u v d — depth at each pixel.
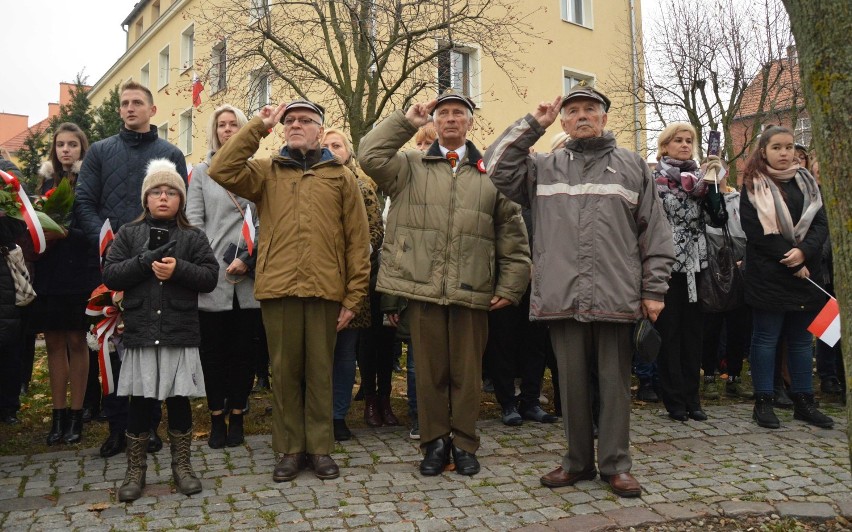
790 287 4.71
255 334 4.80
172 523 3.06
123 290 3.48
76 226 4.43
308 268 3.72
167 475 3.73
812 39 2.56
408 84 12.02
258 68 11.41
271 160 3.89
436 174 3.92
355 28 10.16
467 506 3.28
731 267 4.95
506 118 15.98
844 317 2.61
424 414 3.84
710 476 3.72
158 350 3.44
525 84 16.39
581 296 3.45
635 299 3.46
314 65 10.49
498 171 3.62
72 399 4.47
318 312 3.79
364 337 4.96
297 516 3.14
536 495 3.44
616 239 3.47
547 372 7.02
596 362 3.74
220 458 4.05
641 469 3.85
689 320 4.95
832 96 2.51
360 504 3.30
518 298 3.95
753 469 3.83
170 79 22.38
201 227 4.41
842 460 3.98
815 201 4.85
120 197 4.35
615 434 3.51
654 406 5.45
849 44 2.47
